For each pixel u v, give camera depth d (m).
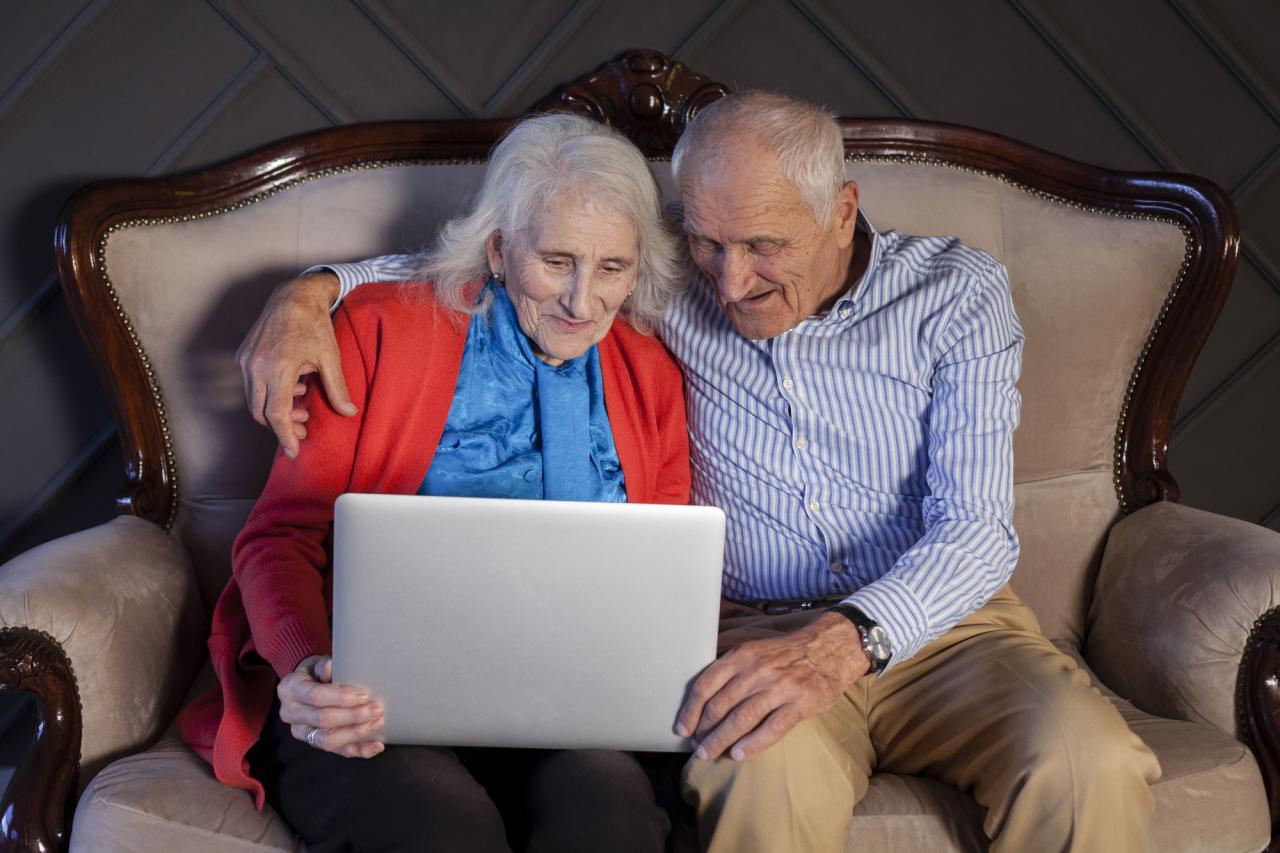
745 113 1.40
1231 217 1.78
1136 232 1.82
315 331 1.37
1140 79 2.05
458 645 1.07
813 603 1.53
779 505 1.56
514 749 1.32
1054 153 1.91
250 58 1.91
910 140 1.87
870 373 1.54
